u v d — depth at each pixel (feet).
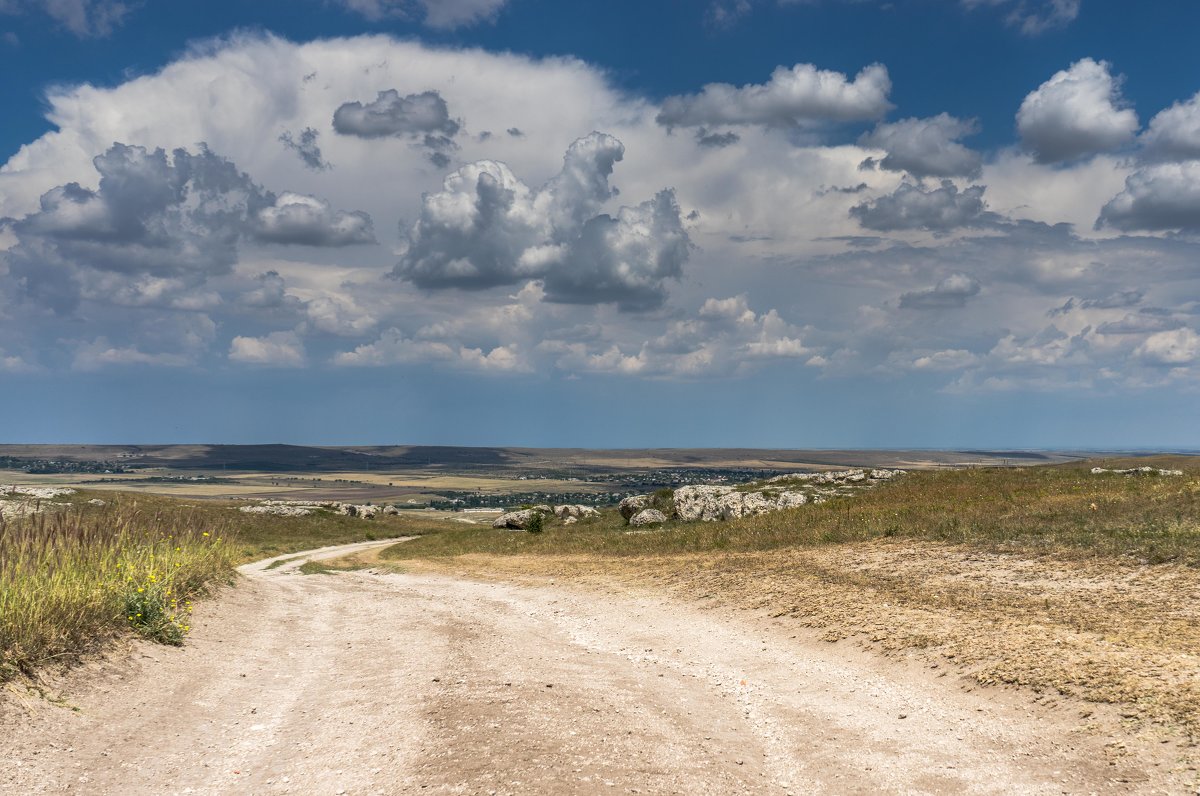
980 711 38.24
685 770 31.35
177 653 50.67
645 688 45.93
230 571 91.45
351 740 35.37
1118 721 33.81
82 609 46.93
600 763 31.45
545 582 105.40
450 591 102.94
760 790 29.81
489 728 35.40
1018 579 68.03
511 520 225.56
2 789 27.55
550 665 51.98
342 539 282.97
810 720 39.27
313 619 76.33
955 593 64.64
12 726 32.71
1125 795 27.55
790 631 60.80
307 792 29.37
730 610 71.72
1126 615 51.83
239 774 31.48
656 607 78.18
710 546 119.03
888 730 36.88
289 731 37.37
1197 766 28.63
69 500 264.52
